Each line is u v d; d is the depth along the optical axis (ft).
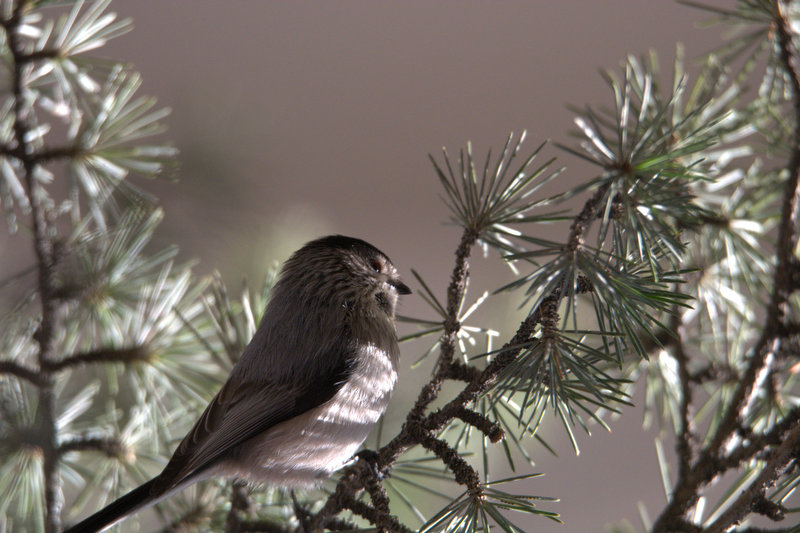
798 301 6.41
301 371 6.47
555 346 6.30
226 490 6.46
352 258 6.52
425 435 6.34
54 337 6.45
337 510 6.37
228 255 6.53
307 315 6.48
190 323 6.48
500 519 6.31
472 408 6.35
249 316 6.47
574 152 6.32
